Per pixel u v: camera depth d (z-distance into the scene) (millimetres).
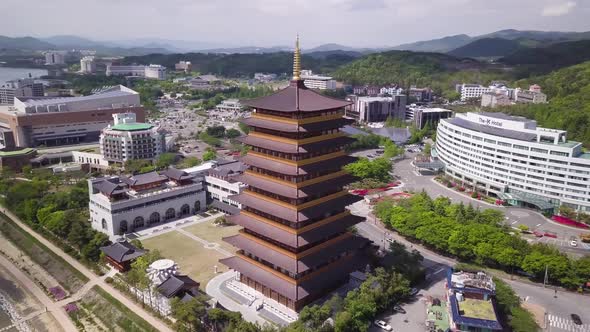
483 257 146000
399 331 112562
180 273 143250
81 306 135000
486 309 110625
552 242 170875
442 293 131625
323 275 123375
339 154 126750
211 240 172000
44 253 168000
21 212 195375
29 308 136875
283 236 117062
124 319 122938
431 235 158125
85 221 182750
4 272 160125
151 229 183250
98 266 152625
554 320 117750
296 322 105875
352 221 129500
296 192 113312
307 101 118688
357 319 109812
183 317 110312
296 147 112875
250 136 126438
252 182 124000
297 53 122750
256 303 123062
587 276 131375
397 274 128875
